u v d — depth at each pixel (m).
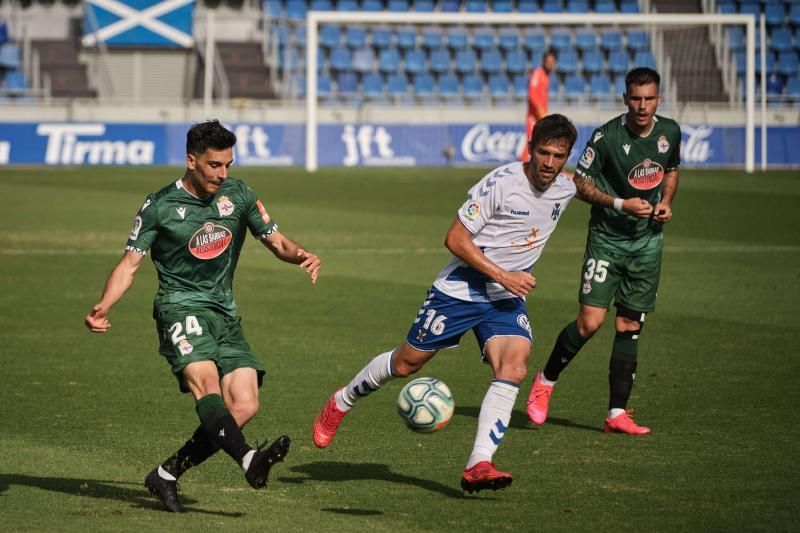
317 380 28.67
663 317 38.06
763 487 19.52
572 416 25.38
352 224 65.31
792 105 117.38
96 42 122.81
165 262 18.69
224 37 130.12
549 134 18.75
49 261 50.88
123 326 36.25
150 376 29.03
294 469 20.89
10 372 29.28
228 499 18.91
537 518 17.80
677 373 29.61
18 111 111.75
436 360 31.77
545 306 40.59
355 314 38.62
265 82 124.12
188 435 23.19
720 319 37.69
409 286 44.84
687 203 77.56
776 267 50.09
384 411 25.73
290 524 17.39
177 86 124.94
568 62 126.12
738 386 28.02
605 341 34.59
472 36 128.88
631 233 24.06
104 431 23.45
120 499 18.73
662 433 23.56
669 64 122.81
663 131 24.20
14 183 88.50
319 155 112.62
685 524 17.47
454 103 121.81
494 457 21.72
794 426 23.98
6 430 23.44
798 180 95.38
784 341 33.91
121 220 66.25
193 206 18.45
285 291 43.59
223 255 18.83
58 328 35.66
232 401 18.05
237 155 112.12
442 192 84.12
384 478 20.30
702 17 105.88
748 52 106.56
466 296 19.67
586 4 130.62
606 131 24.31
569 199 19.86
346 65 125.75
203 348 18.08
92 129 110.38
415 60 126.81
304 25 127.25
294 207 73.75
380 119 116.19
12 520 17.41
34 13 129.25
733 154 113.56
